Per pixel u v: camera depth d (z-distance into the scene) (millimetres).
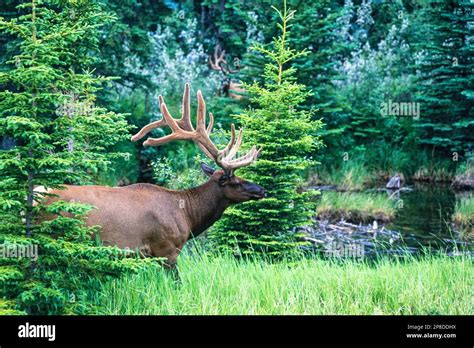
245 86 13336
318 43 25484
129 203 9078
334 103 25812
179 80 27656
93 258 7691
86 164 7773
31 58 7637
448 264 10391
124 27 20250
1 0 17141
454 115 27469
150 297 8422
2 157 7383
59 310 7574
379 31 34375
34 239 7293
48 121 7730
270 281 8906
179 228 9523
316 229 17859
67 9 11109
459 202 21844
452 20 27547
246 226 12602
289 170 12805
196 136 10172
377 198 20359
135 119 24016
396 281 9328
